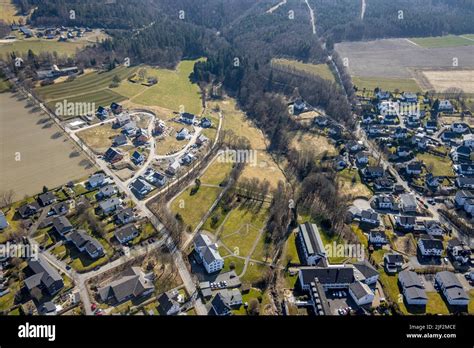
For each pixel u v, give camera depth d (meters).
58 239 184.38
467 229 196.50
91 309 151.00
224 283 164.62
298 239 189.62
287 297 160.38
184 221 198.62
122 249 179.12
